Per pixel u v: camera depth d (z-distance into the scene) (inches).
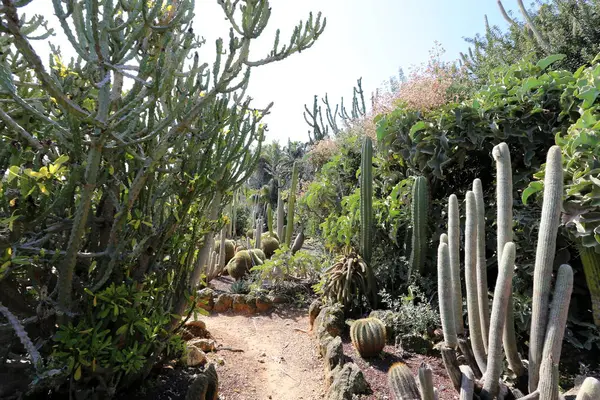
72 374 69.2
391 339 116.7
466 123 130.1
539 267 63.1
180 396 85.1
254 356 126.6
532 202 113.0
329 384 99.4
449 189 144.9
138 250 76.7
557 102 117.9
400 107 148.9
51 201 71.4
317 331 132.0
